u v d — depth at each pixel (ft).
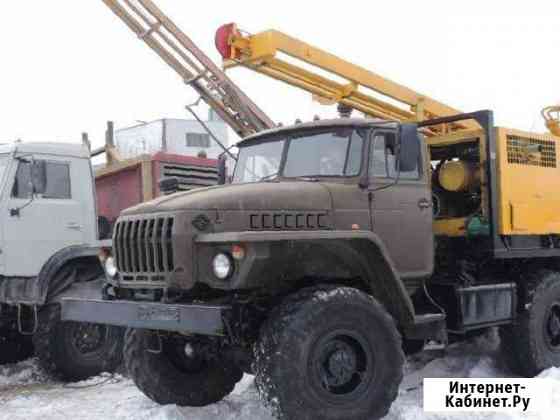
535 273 22.93
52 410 19.77
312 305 15.30
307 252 15.84
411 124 18.02
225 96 28.55
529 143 22.71
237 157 20.84
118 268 17.08
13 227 23.94
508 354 22.16
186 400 18.69
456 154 23.13
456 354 24.18
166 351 18.63
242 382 21.71
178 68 28.50
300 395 14.74
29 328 25.13
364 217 17.87
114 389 22.75
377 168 18.34
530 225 22.31
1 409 20.21
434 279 21.04
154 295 16.44
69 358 23.75
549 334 22.38
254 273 14.94
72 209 25.23
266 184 17.25
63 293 24.12
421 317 17.71
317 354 15.17
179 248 15.43
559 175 23.67
